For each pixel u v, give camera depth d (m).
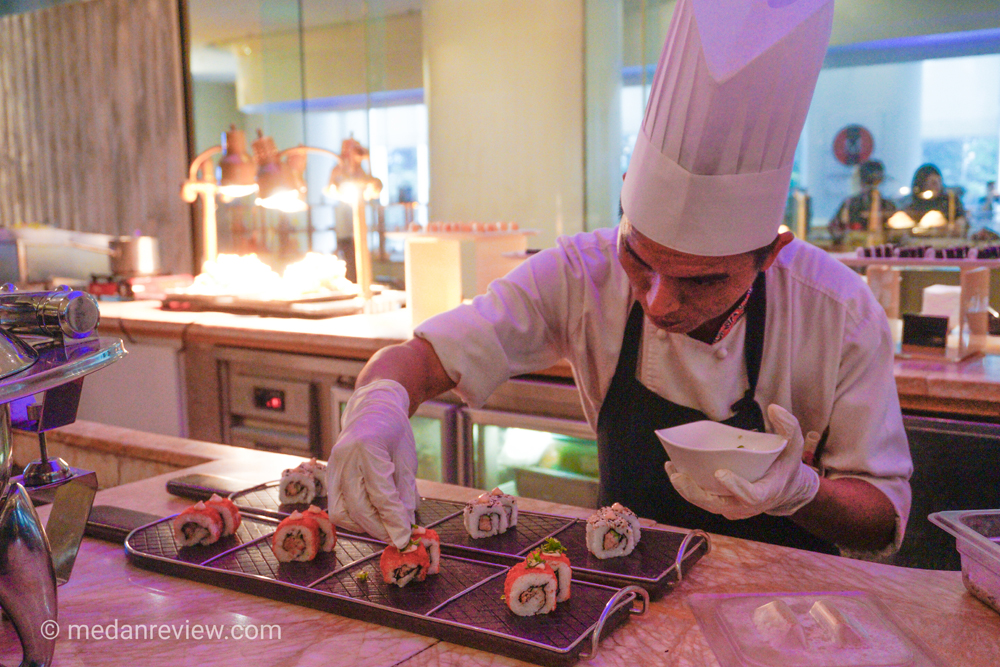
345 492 0.96
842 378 1.29
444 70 3.54
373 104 3.74
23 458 1.91
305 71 3.86
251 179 3.09
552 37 3.31
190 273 4.15
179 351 2.91
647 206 1.05
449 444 2.36
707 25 0.98
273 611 0.94
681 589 0.98
